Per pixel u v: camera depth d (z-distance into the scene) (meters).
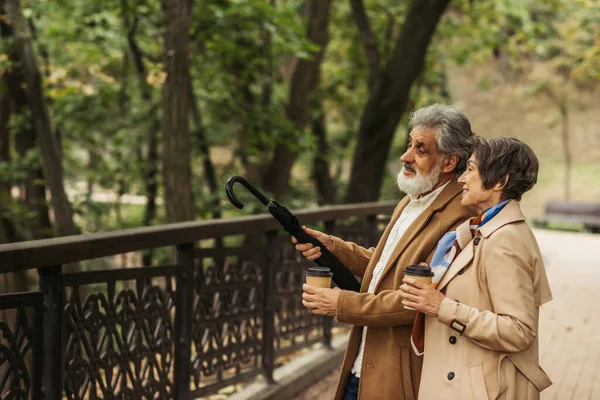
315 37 14.34
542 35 24.84
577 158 35.34
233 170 15.38
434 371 2.93
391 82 13.58
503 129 37.62
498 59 39.19
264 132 13.34
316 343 7.07
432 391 2.91
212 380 5.87
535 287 2.89
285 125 13.45
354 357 3.46
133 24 13.68
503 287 2.81
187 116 10.47
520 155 2.91
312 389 6.24
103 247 3.88
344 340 7.58
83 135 13.77
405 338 3.23
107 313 4.09
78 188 15.04
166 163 10.47
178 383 4.83
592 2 17.09
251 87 15.56
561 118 37.28
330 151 20.42
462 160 3.25
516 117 38.03
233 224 5.27
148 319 4.46
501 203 2.93
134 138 13.51
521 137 37.19
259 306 5.80
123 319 4.23
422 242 3.24
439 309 2.84
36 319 3.56
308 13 14.48
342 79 19.28
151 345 4.50
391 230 3.49
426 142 3.24
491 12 18.67
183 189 10.49
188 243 4.83
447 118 3.23
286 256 6.36
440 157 3.25
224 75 13.57
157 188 14.73
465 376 2.85
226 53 13.12
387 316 3.13
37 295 3.55
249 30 13.32
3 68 11.21
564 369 7.29
